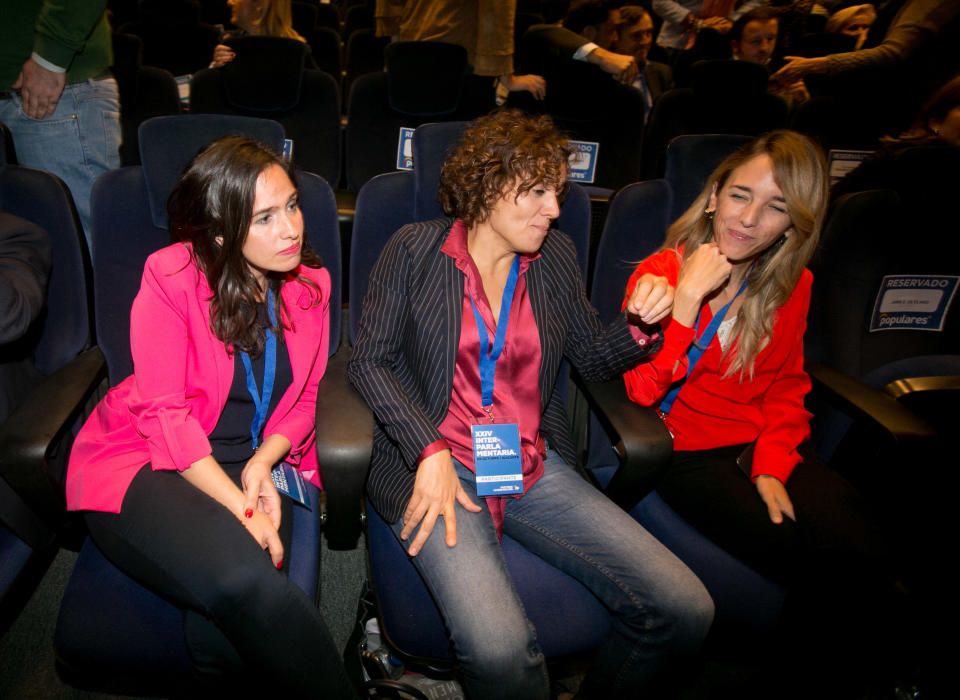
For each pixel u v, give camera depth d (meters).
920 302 1.63
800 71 2.81
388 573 1.17
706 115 2.90
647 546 1.17
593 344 1.36
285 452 1.22
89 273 1.39
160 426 1.09
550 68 2.80
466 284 1.25
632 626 1.13
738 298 1.41
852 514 1.26
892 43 2.43
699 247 1.33
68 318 1.36
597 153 2.87
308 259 1.30
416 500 1.15
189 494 1.09
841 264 1.60
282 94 2.84
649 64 3.76
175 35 3.78
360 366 1.24
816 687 1.25
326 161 2.97
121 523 1.05
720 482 1.35
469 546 1.13
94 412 1.24
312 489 1.34
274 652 1.00
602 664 1.18
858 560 1.18
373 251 1.45
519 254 1.30
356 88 2.87
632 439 1.21
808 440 1.61
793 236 1.31
